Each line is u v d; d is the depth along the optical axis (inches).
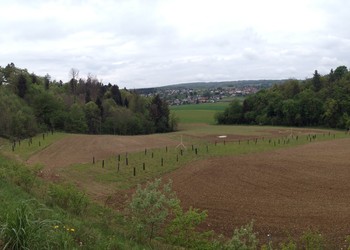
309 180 1209.4
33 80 4175.7
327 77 5093.5
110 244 340.8
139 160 1680.6
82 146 2178.9
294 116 4313.5
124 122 3988.7
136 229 458.3
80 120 3513.8
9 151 1721.2
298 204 912.3
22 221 251.6
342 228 713.6
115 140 2591.0
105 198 969.5
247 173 1347.2
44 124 3235.7
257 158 1721.2
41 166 923.4
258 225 738.8
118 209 846.5
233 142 2549.2
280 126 4328.3
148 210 470.0
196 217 460.1
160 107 4483.3
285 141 2556.6
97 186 1125.7
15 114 2716.5
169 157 1784.0
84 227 399.9
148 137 2935.5
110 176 1285.7
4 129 2578.7
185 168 1485.0
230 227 727.7
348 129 3727.9
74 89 4901.6
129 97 5022.1
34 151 1807.3
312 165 1494.8
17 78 3732.8
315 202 931.3
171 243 458.9
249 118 4790.8
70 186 656.4
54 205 522.9
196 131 3656.5
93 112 3828.7
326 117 4074.8
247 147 2197.3
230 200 959.0
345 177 1247.5
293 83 4982.8
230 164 1549.0
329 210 850.1
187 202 938.7
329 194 1019.3
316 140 2652.6
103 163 1497.3
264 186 1135.6
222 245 430.0
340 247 613.9
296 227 724.7
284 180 1216.8
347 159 1643.7
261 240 651.5
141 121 4197.8
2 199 409.7
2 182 547.2
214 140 2719.0
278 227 725.9
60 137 2632.9
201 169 1443.2
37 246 248.5
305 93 4382.4
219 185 1155.3
